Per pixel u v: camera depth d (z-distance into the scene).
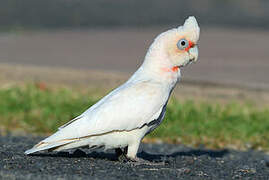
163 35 11.60
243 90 22.75
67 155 11.70
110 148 11.16
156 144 16.23
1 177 9.49
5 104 19.34
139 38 40.25
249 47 36.12
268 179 10.83
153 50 11.59
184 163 12.26
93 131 10.77
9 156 11.19
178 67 11.74
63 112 18.72
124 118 10.88
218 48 35.28
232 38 40.12
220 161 13.20
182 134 17.33
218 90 22.55
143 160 11.36
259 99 21.52
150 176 10.09
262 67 29.06
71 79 23.59
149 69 11.55
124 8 55.69
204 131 17.53
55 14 51.41
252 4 58.12
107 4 57.16
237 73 27.05
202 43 37.28
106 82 23.38
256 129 17.86
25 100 19.78
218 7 56.66
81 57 31.59
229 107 19.70
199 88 22.72
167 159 12.78
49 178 9.45
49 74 24.39
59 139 10.77
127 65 29.27
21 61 29.36
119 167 10.72
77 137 10.77
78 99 19.89
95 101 19.53
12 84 22.14
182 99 20.70
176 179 10.02
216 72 27.23
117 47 35.91
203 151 15.35
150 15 52.41
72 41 38.53
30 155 11.45
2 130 17.23
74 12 52.78
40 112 18.91
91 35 41.88
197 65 29.27
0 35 40.94
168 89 11.47
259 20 50.78
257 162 13.70
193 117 18.36
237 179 10.61
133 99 11.05
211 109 19.05
